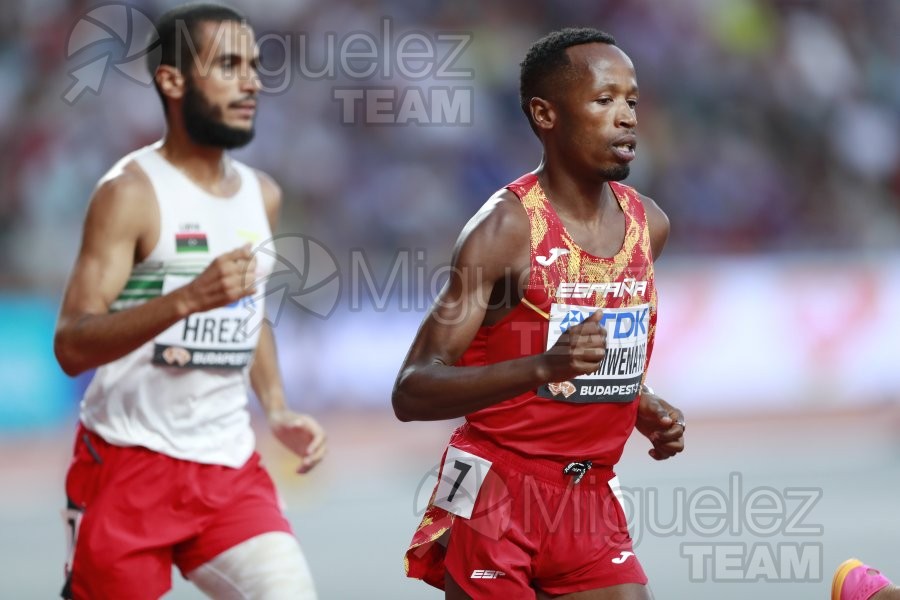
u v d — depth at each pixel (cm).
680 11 4681
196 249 1319
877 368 4056
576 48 1137
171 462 1291
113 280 1269
